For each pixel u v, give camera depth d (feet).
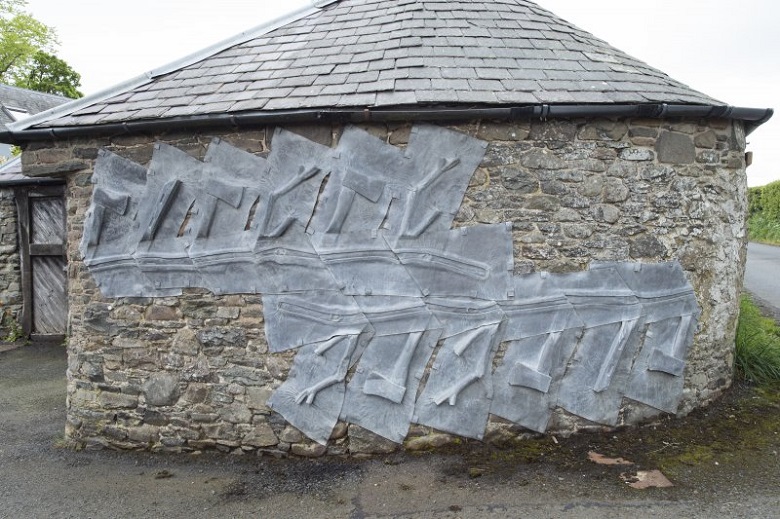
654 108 12.34
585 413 13.04
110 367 13.91
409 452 12.86
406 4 15.88
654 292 13.16
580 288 12.84
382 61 13.56
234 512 10.94
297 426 13.03
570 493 10.94
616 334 13.05
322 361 12.92
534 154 12.62
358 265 12.76
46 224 26.73
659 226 13.10
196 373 13.43
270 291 13.02
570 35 15.05
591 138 12.71
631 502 10.57
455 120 12.47
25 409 17.52
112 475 12.69
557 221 12.74
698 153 13.38
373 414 12.85
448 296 12.67
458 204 12.60
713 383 14.56
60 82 88.07
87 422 14.17
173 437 13.65
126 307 13.71
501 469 11.94
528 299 12.75
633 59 14.88
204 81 14.21
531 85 12.66
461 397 12.77
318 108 12.27
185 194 13.28
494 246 12.67
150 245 13.46
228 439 13.39
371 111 12.07
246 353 13.19
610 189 12.83
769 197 72.38
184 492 11.80
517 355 12.81
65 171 13.87
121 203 13.53
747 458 12.12
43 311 27.09
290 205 12.89
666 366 13.35
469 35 14.44
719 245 13.99
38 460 13.62
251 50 15.29
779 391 15.64
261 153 12.99
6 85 65.00
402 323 12.72
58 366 22.93
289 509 10.95
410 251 12.62
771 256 51.85
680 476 11.46
